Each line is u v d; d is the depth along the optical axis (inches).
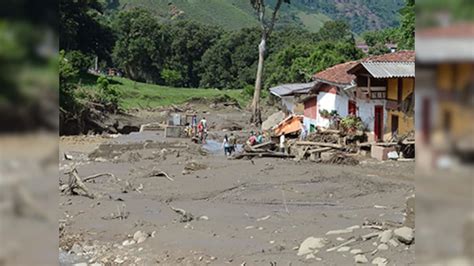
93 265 495.5
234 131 1891.0
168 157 1201.4
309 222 613.9
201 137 1526.8
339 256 436.1
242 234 568.1
